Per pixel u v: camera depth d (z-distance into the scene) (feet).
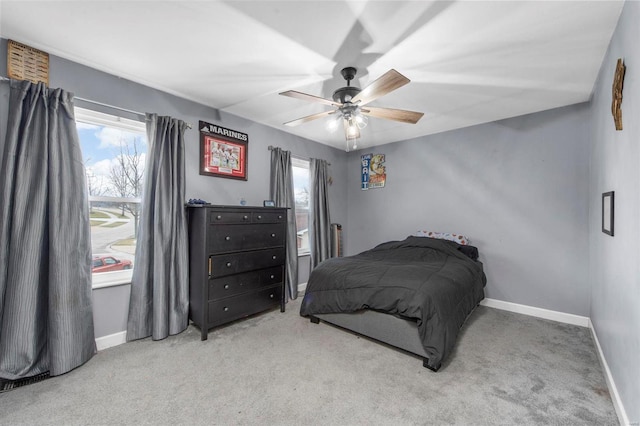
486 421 4.96
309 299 9.22
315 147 14.35
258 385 5.95
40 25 5.71
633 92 4.55
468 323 9.43
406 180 13.96
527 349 7.57
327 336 8.33
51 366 6.11
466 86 8.21
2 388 5.67
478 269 10.09
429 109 10.01
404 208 14.03
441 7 5.08
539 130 10.19
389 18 5.39
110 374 6.31
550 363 6.86
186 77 7.84
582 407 5.32
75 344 6.46
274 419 5.00
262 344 7.80
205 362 6.84
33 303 6.00
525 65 7.02
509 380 6.15
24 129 6.07
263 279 9.78
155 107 8.48
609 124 6.32
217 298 8.39
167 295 8.23
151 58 6.91
